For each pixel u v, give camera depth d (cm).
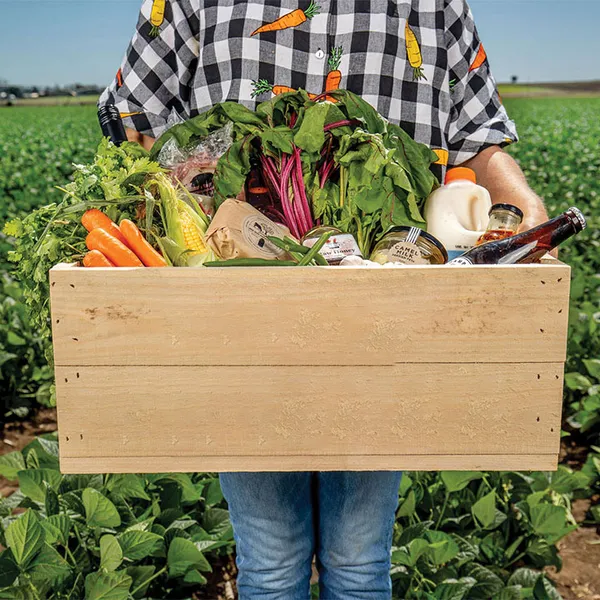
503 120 210
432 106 199
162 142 178
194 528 304
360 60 194
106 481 289
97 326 142
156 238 155
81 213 160
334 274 140
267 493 188
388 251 165
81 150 1906
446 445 147
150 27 204
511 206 170
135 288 140
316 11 193
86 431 146
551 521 298
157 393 145
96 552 264
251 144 178
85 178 162
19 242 169
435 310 141
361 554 195
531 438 146
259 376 144
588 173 1395
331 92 172
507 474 333
